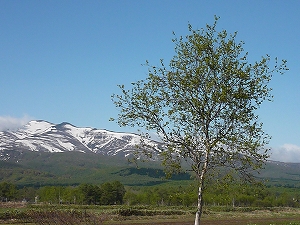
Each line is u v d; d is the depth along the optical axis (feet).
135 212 267.80
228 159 72.69
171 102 76.54
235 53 76.33
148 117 75.61
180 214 298.97
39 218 80.94
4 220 183.62
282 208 444.14
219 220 256.93
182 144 74.95
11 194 466.29
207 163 74.43
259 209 411.54
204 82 75.46
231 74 73.92
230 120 74.49
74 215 83.92
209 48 76.23
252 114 74.59
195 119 75.20
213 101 74.23
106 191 451.53
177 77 76.64
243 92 73.67
